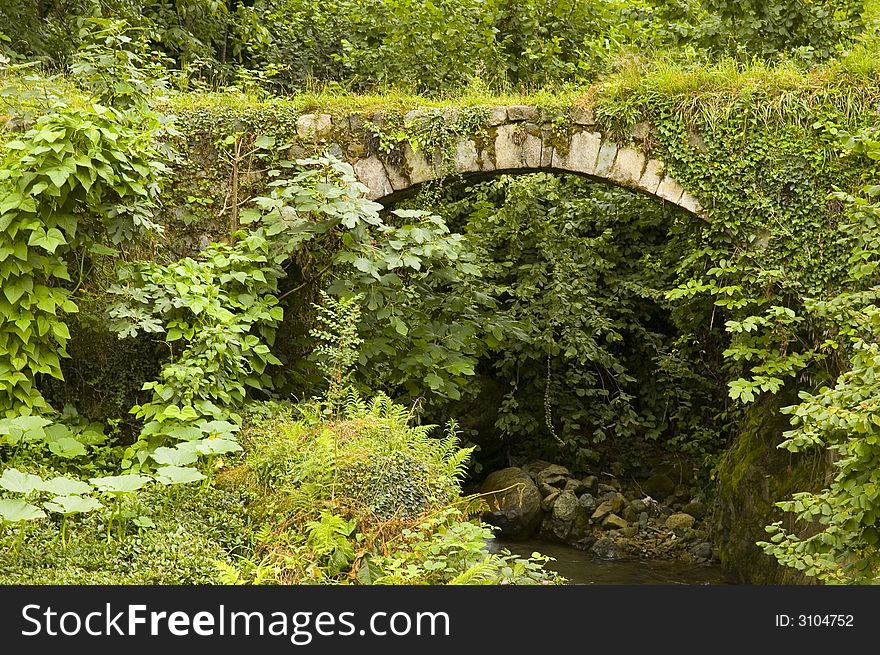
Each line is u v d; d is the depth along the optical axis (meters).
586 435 10.23
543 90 7.13
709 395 9.62
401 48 8.97
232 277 5.92
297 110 6.75
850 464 4.21
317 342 6.62
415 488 4.77
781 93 6.52
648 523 8.70
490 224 9.70
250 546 4.54
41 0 9.15
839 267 6.38
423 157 6.78
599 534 8.52
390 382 6.72
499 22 9.62
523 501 8.52
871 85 6.45
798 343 6.55
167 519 4.57
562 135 6.75
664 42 9.30
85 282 5.84
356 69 9.41
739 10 8.55
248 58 10.54
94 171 5.18
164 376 5.33
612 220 9.59
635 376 10.29
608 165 6.74
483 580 4.08
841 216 6.39
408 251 6.17
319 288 6.62
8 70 6.78
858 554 4.27
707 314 8.04
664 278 9.58
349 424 5.14
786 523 6.34
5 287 5.09
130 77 6.09
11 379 5.12
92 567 4.13
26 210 5.02
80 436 5.54
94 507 4.06
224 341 5.54
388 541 4.37
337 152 6.73
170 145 6.17
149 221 5.72
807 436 4.35
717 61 8.28
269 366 6.54
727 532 7.29
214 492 4.81
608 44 8.79
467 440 9.69
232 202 6.63
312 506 4.55
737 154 6.57
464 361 6.44
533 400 9.96
